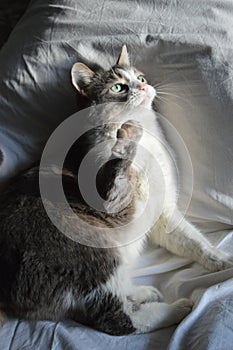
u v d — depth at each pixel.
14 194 0.67
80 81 0.73
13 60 0.74
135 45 0.73
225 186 0.70
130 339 0.58
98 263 0.62
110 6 0.74
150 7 0.73
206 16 0.71
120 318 0.59
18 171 0.76
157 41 0.72
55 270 0.60
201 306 0.58
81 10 0.75
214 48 0.69
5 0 0.99
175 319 0.60
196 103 0.70
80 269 0.61
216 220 0.72
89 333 0.59
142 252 0.72
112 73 0.73
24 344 0.57
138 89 0.72
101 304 0.60
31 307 0.60
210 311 0.57
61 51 0.74
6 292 0.60
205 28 0.71
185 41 0.70
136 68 0.75
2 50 0.78
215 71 0.69
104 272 0.62
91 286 0.61
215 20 0.71
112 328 0.59
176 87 0.72
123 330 0.59
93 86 0.73
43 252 0.61
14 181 0.71
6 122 0.75
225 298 0.59
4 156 0.75
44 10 0.76
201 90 0.70
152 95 0.73
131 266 0.68
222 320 0.56
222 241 0.70
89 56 0.74
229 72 0.68
